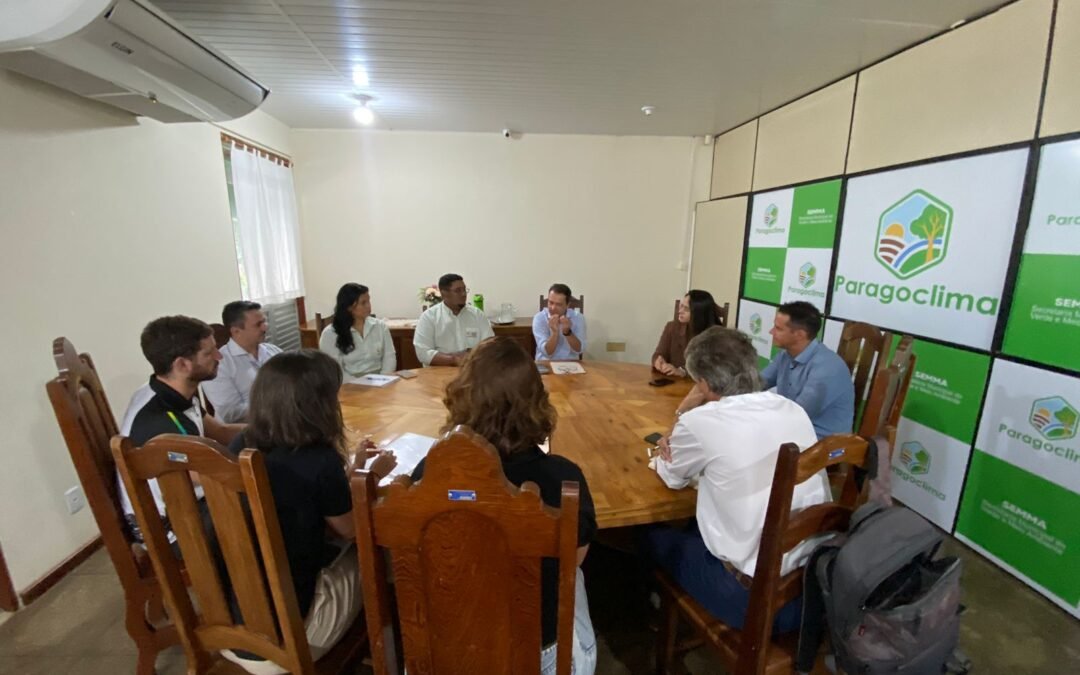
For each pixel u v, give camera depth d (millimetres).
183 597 979
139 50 1558
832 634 927
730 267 3893
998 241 1894
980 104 1945
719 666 1473
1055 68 1679
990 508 1950
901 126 2320
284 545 893
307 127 3863
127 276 2176
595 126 3840
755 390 1274
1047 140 1708
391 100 3146
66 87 1746
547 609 864
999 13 1856
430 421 1729
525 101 3166
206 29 2080
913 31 2098
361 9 1910
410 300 4242
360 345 2688
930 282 2195
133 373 2207
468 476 667
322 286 4148
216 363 1405
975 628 1624
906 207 2307
